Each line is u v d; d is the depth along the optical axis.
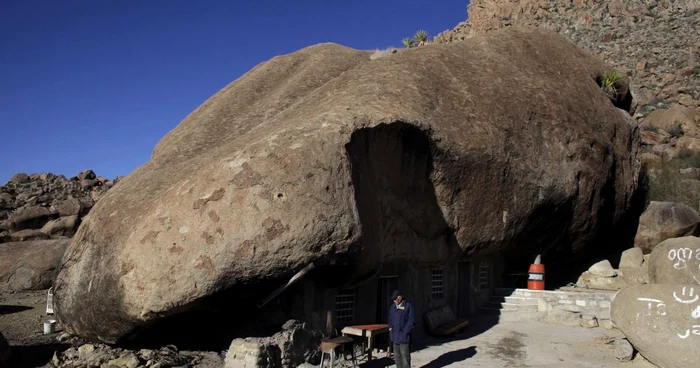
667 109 33.50
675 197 22.34
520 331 14.02
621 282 17.75
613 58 46.41
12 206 24.23
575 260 18.62
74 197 25.61
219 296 9.44
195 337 10.62
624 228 20.28
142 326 9.71
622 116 20.03
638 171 20.08
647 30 49.94
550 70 19.39
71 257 11.45
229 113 18.17
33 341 11.41
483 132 14.71
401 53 17.11
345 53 21.75
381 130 12.21
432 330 13.48
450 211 14.12
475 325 14.80
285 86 19.17
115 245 10.18
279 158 10.05
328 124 11.20
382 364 10.45
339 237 9.80
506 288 16.84
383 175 12.59
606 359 11.02
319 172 10.05
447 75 16.11
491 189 14.69
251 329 10.30
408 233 13.34
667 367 9.45
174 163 14.52
